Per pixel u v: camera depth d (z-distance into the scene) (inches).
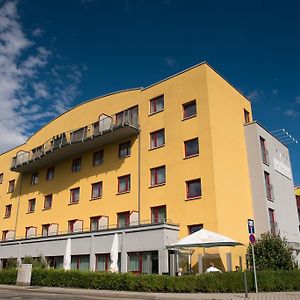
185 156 992.9
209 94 991.0
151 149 1078.4
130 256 920.9
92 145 1237.1
